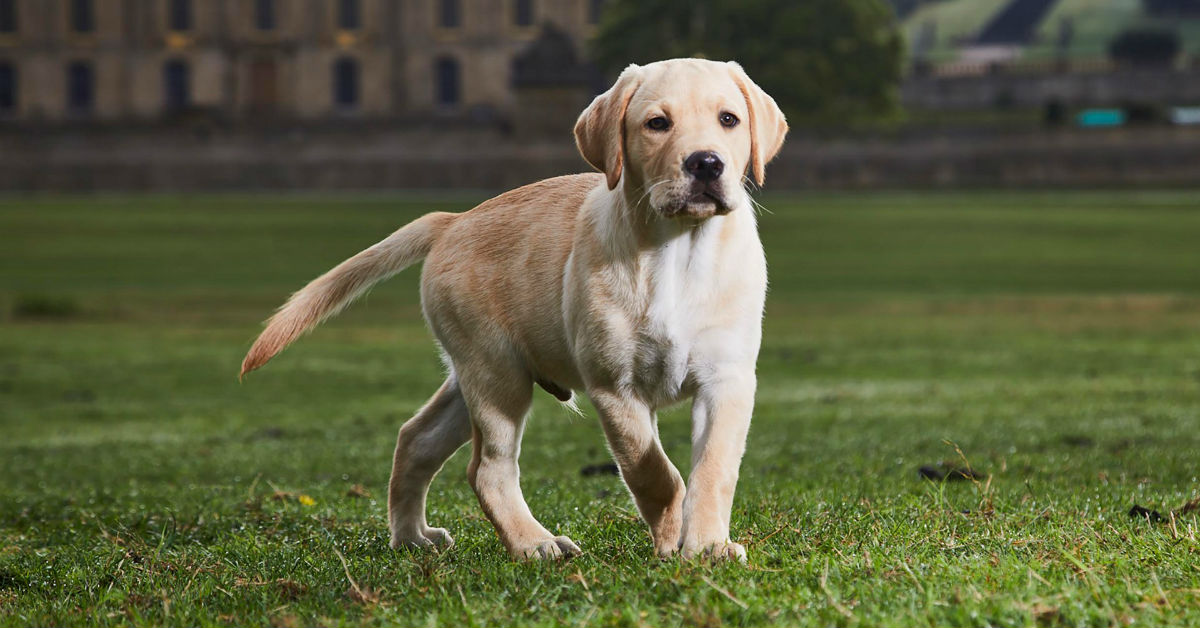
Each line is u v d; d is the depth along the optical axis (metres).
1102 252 41.94
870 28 75.06
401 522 5.51
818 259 40.69
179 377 18.64
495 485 5.00
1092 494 6.30
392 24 106.62
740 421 4.51
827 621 3.52
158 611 4.28
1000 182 77.56
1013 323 25.05
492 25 105.69
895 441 10.12
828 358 19.56
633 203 4.52
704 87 4.46
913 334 23.25
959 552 4.47
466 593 4.11
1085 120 84.12
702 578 3.89
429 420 5.50
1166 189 73.25
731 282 4.54
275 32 106.69
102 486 9.09
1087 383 15.00
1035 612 3.50
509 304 4.97
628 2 77.88
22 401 16.42
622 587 3.99
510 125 86.25
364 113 106.81
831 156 77.81
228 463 10.10
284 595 4.46
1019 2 155.50
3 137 84.56
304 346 23.00
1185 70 102.75
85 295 32.81
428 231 5.46
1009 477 7.45
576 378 4.91
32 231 52.50
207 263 41.53
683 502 4.46
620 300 4.54
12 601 4.82
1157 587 3.68
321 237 50.16
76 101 107.31
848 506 5.93
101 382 18.19
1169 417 11.09
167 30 105.94
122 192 83.88
